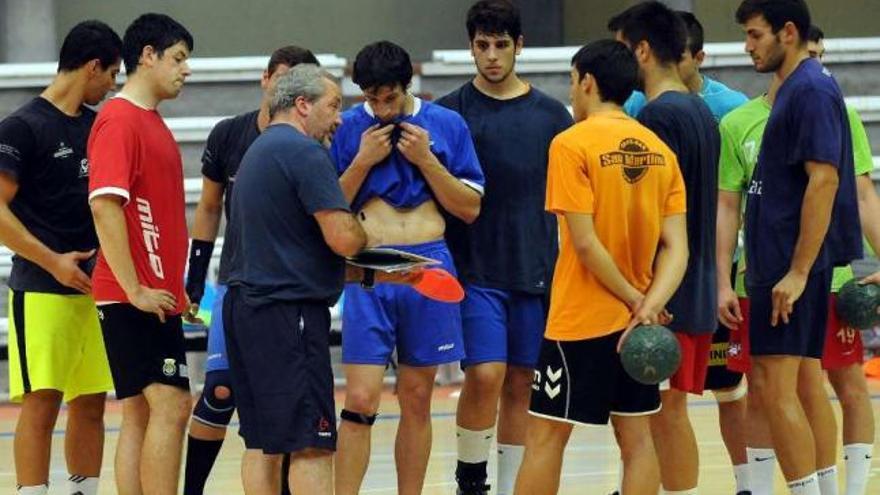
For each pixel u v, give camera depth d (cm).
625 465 1788
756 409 2120
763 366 1944
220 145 2064
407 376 2012
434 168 1972
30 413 2023
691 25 2212
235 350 1755
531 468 1792
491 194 2092
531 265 2100
